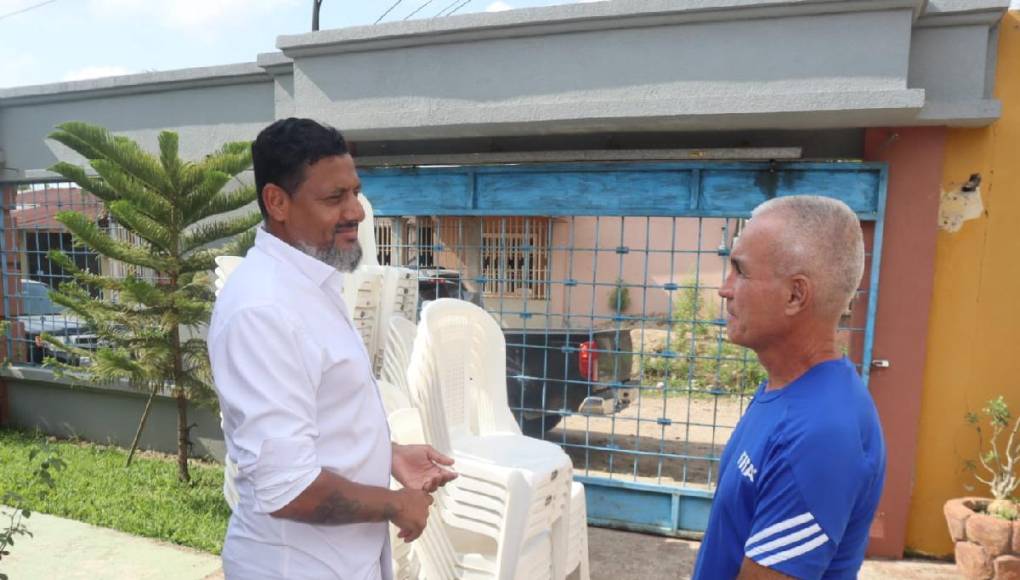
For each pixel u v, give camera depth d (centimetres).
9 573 345
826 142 388
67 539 387
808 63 345
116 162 425
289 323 140
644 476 521
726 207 393
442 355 312
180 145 534
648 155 397
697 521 414
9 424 638
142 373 446
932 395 379
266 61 471
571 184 420
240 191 457
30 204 632
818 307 132
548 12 377
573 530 312
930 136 365
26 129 596
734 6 346
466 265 518
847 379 133
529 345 487
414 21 404
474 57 403
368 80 428
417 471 176
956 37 351
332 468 147
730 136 402
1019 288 364
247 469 134
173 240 449
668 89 367
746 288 136
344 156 151
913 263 371
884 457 132
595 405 445
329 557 150
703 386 780
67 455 542
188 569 353
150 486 472
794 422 125
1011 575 326
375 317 358
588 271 862
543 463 281
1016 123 359
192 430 548
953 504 356
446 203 447
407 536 158
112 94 551
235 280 148
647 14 361
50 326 643
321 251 151
